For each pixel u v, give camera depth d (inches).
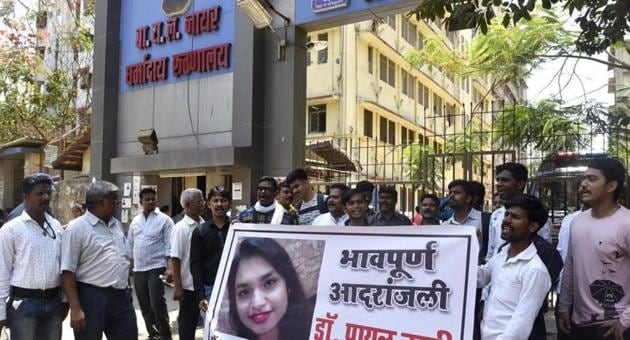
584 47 217.2
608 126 339.9
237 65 391.5
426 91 1008.2
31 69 789.9
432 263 126.8
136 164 425.1
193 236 194.7
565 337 136.0
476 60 426.0
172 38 440.8
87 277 162.9
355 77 708.0
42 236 163.8
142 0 466.9
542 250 124.4
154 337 263.1
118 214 466.3
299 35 382.3
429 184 340.8
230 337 150.4
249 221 203.0
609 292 124.0
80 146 557.0
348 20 364.8
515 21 173.5
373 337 128.9
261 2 371.2
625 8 191.2
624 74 432.5
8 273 158.1
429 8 176.9
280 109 378.9
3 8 781.3
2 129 786.8
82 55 850.8
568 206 329.4
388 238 134.6
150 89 456.1
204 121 419.2
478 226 181.9
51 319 164.1
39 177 163.9
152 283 253.0
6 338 209.5
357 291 134.7
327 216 211.8
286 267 147.6
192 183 484.4
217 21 413.4
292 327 141.8
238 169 384.5
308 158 518.6
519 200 122.1
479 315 137.8
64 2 866.1
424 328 123.3
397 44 824.9
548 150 374.6
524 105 392.2
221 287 157.3
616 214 126.7
